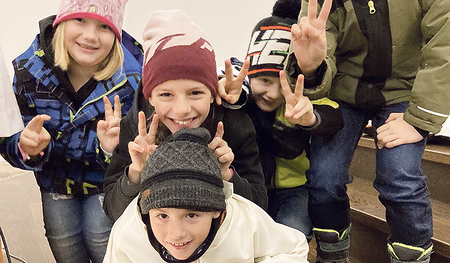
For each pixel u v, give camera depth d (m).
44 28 1.12
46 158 1.09
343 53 1.01
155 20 0.82
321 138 1.05
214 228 0.70
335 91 1.06
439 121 0.86
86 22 1.04
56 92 1.12
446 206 1.39
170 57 0.75
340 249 1.05
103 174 1.18
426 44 0.88
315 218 1.06
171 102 0.78
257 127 1.10
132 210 0.78
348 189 1.60
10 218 1.83
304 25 0.81
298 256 0.78
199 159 0.64
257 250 0.77
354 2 0.92
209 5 1.89
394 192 0.95
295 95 0.85
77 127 1.13
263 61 1.00
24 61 1.11
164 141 0.69
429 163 1.47
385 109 1.01
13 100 0.90
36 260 1.55
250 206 0.79
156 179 0.62
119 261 0.75
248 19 1.98
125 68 1.18
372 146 1.64
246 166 0.94
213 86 0.81
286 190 1.20
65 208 1.19
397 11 0.90
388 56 0.94
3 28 1.64
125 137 0.93
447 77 0.83
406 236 0.95
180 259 0.66
